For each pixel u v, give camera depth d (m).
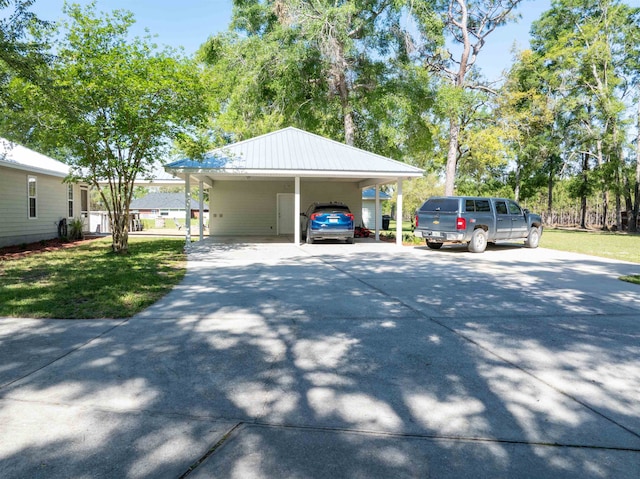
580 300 6.70
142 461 2.38
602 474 2.28
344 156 16.39
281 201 21.72
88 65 10.45
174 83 10.83
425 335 4.77
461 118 31.47
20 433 2.66
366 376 3.61
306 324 5.19
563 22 35.22
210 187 21.42
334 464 2.37
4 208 14.23
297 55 22.91
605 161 35.06
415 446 2.55
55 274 8.58
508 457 2.44
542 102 31.58
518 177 37.00
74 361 3.89
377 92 25.09
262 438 2.64
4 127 14.10
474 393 3.29
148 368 3.74
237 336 4.69
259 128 27.78
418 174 15.44
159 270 9.46
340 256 12.75
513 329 5.04
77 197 20.61
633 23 32.66
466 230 13.68
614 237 24.45
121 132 11.12
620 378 3.60
